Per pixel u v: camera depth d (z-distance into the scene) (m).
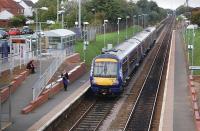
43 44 57.31
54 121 31.61
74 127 32.38
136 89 48.62
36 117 32.94
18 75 42.72
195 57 73.25
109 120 34.91
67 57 55.91
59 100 39.09
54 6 106.94
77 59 60.84
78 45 75.88
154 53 89.62
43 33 57.31
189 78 50.56
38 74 46.25
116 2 121.75
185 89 45.62
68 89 44.75
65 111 34.81
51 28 88.00
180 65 65.50
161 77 57.38
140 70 64.50
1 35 67.12
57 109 35.38
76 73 51.81
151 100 42.66
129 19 140.00
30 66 46.41
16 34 72.81
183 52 85.38
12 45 51.97
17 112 34.25
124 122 34.09
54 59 51.56
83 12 104.88
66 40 59.28
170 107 37.03
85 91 43.50
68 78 46.28
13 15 114.12
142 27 158.00
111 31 120.06
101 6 117.38
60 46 57.44
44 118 32.53
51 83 42.56
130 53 55.22
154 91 47.56
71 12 102.56
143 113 37.34
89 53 72.00
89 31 87.19
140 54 71.12
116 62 44.00
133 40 69.62
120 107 39.66
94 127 32.72
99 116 36.28
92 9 110.31
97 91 43.56
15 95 39.03
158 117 35.66
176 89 45.66
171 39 121.69
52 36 57.41
